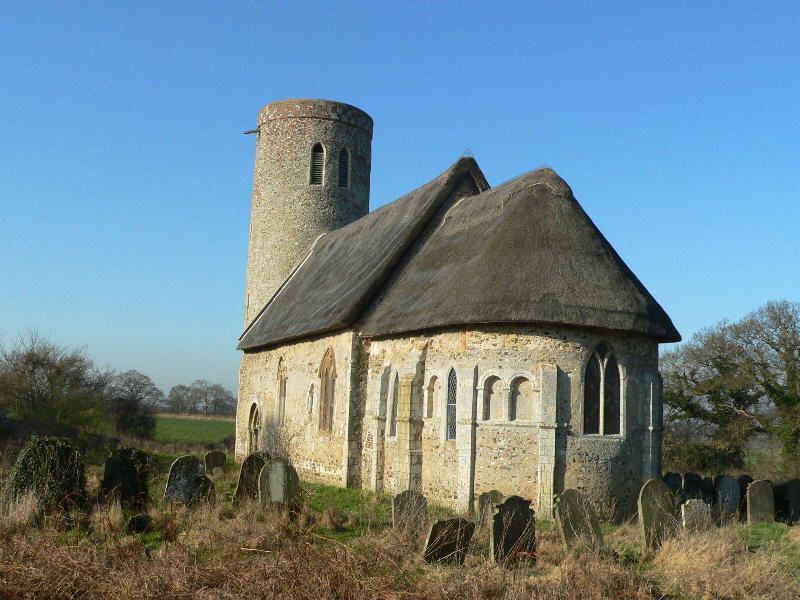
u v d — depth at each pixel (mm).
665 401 38969
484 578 10961
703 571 11828
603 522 18453
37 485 15945
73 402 39312
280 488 16375
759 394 37594
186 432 57000
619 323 19094
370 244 28328
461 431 19562
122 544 12664
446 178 25953
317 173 36750
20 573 10328
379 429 22625
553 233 20281
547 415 18766
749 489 18688
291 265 36281
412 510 14945
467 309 19438
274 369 31031
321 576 10195
